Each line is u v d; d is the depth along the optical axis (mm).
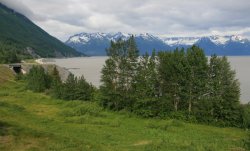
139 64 72688
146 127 55844
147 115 66438
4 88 112938
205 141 46281
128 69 72875
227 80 64750
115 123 57531
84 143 36312
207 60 67312
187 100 67375
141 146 40531
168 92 69062
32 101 84688
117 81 73125
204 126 61219
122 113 69500
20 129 36875
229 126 63000
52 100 85875
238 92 64375
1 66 159375
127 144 42188
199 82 65875
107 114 68062
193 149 39906
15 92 102250
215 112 64438
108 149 36031
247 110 61781
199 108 65812
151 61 70812
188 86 66938
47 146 33250
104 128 53469
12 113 57125
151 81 68750
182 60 67500
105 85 73625
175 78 67250
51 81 111375
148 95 68188
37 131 37406
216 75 65750
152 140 45031
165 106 67312
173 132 52969
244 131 57969
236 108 63312
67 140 36000
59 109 73188
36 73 114750
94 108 71500
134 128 54344
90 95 87188
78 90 87438
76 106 75500
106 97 72312
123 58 73062
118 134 48781
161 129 54875
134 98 70562
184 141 44594
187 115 65688
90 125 55562
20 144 32781
